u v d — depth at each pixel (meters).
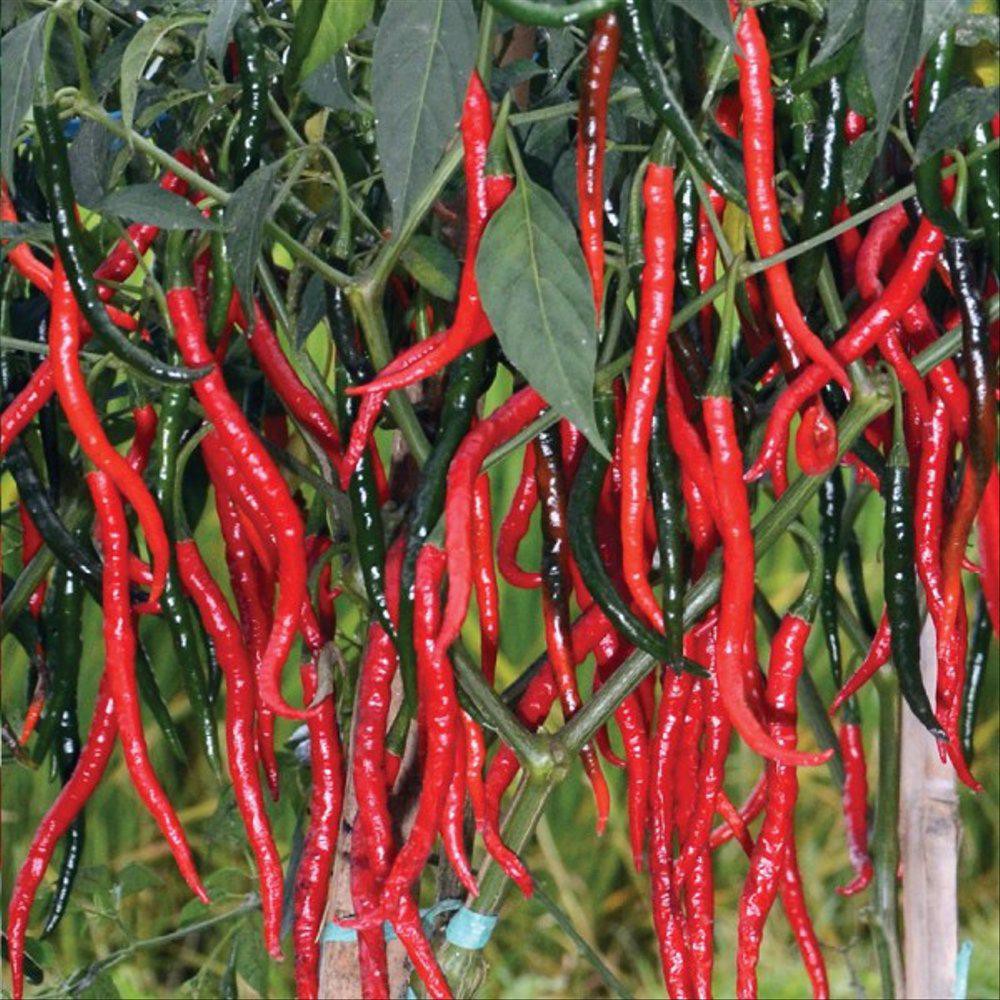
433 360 0.91
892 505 0.97
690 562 1.09
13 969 1.10
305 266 1.13
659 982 2.95
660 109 0.83
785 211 1.03
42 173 0.88
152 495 0.97
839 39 0.86
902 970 1.51
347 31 0.88
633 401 0.89
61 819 1.11
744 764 2.99
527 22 0.74
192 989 1.59
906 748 1.49
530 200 0.85
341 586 1.09
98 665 2.82
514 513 1.12
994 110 0.83
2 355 1.09
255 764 1.08
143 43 0.89
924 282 0.93
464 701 1.02
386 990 1.11
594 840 2.99
